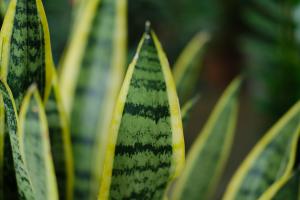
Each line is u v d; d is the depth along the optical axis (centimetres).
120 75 72
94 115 71
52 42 107
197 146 72
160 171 48
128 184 49
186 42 129
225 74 160
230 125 72
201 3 125
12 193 56
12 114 45
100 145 71
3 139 51
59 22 106
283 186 56
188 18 125
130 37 123
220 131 72
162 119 46
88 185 70
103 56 72
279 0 96
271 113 105
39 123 46
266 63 103
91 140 71
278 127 64
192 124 158
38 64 49
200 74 155
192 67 76
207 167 72
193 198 72
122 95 46
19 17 46
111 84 72
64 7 105
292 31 98
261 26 101
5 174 54
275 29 99
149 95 46
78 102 72
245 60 147
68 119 71
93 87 72
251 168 65
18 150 47
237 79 74
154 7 122
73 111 71
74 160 71
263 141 65
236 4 128
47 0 104
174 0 123
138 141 47
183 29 127
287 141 64
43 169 48
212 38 141
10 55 47
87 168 70
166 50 132
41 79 51
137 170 48
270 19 100
